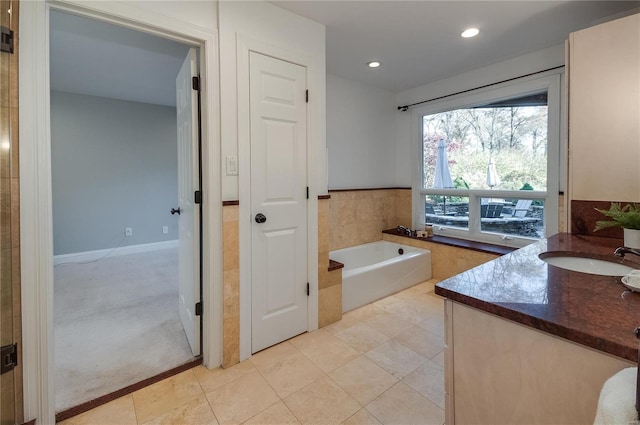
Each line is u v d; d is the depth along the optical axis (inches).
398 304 110.8
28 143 52.4
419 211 154.9
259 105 77.4
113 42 103.6
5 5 49.8
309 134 87.8
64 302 114.4
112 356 78.9
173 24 65.1
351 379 69.2
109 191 182.7
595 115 72.0
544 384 31.9
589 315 30.7
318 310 92.7
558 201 108.3
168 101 187.8
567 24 91.4
